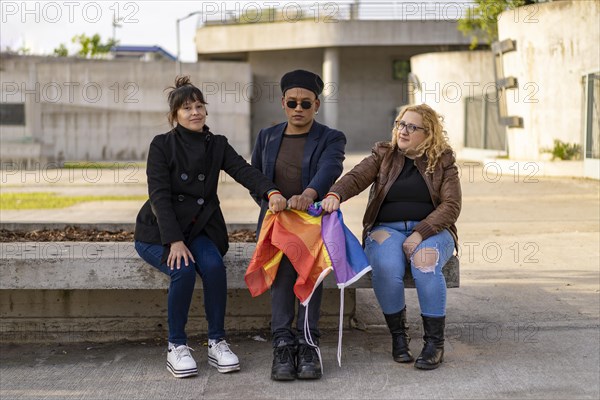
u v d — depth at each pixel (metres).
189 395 3.88
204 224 4.30
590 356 4.37
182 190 4.30
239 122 33.19
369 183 4.45
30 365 4.41
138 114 32.47
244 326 4.93
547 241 8.09
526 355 4.41
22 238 5.78
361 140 39.69
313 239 4.10
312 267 4.06
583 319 5.08
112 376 4.20
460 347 4.59
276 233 4.11
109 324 4.84
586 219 9.68
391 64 39.25
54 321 4.83
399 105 39.41
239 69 33.00
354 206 11.96
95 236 5.88
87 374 4.23
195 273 4.15
